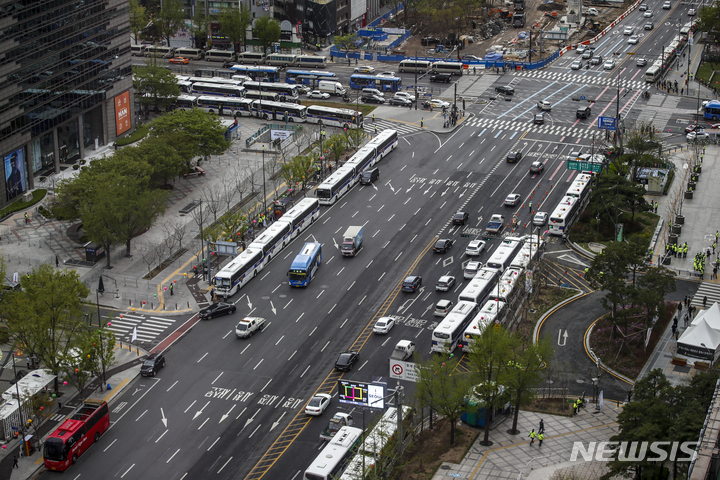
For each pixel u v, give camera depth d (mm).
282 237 162875
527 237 158750
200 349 131250
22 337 119625
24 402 110750
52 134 191875
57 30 185500
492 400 105688
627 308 133750
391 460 100500
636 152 190875
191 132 196875
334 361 126688
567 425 110750
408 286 144875
